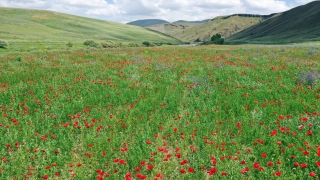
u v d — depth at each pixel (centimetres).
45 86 1423
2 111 1049
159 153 714
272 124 862
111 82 1510
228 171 615
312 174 541
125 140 809
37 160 701
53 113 1022
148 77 1650
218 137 800
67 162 704
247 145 759
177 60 2427
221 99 1162
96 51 3628
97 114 1016
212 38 12012
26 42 8331
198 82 1489
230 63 2095
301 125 805
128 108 1066
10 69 2002
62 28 18988
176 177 630
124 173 648
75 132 881
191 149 745
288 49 3525
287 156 666
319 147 650
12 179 612
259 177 596
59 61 2439
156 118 971
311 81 1347
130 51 3569
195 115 978
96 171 599
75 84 1459
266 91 1248
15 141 796
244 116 944
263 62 2148
